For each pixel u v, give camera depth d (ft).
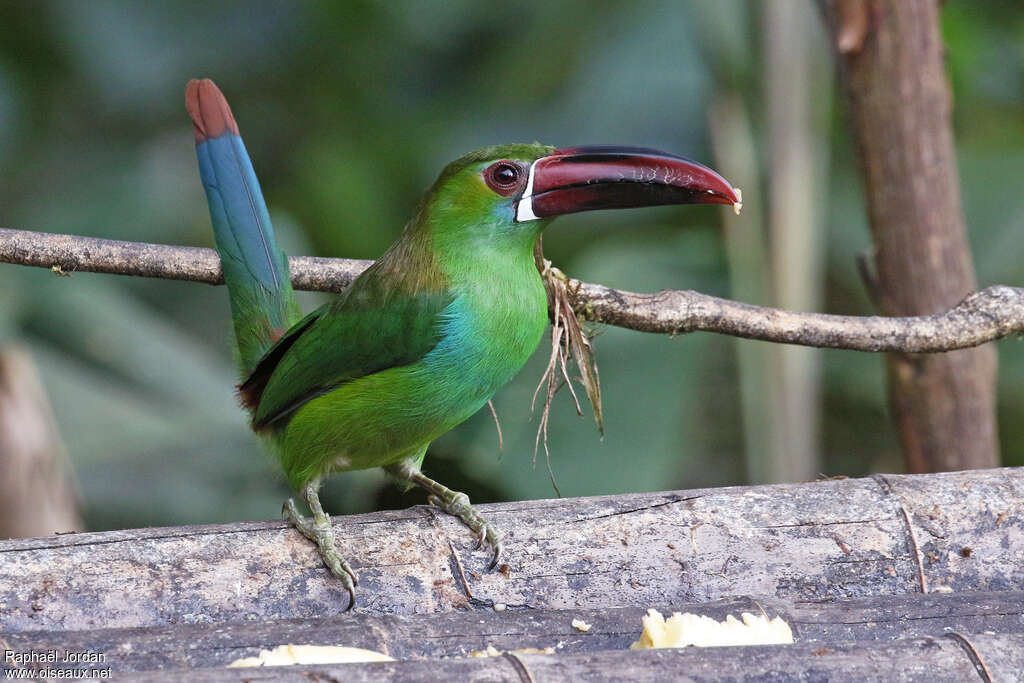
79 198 46.80
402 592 23.54
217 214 29.12
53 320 38.55
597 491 34.99
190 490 35.83
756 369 38.09
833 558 24.07
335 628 21.26
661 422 35.99
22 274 39.09
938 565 24.22
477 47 48.80
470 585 23.75
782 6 38.47
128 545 22.91
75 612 22.02
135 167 47.55
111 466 35.53
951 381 35.06
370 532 24.12
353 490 36.52
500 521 24.31
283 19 49.32
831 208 46.03
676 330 27.78
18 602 21.89
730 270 39.19
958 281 35.12
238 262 29.07
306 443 26.91
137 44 48.73
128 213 46.39
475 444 34.78
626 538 24.12
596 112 46.01
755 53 39.19
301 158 47.52
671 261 40.50
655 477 35.24
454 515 24.66
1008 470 25.76
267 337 28.96
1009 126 45.93
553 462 35.22
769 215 38.50
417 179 46.98
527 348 26.20
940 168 34.96
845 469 43.06
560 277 27.40
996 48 47.47
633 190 25.68
